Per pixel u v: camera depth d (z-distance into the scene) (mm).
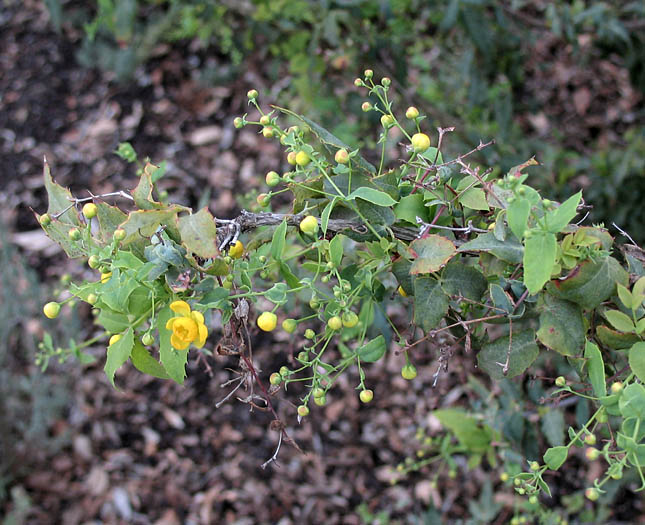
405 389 944
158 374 378
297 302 543
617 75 1190
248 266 385
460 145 764
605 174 765
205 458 967
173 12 1141
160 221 346
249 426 981
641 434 346
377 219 375
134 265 353
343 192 376
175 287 352
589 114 1152
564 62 1205
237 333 379
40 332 968
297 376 975
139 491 943
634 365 347
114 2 1044
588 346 357
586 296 352
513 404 541
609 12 745
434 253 361
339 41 698
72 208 376
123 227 343
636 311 361
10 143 1301
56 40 1413
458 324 381
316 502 917
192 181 1218
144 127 1292
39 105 1341
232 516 919
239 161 1229
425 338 386
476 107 793
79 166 1259
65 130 1308
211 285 359
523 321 396
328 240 389
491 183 369
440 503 871
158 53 1354
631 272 371
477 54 750
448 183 389
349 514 902
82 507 927
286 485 932
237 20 875
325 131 386
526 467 542
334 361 952
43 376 921
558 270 350
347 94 748
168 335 354
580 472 794
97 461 964
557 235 362
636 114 1137
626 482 708
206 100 1303
